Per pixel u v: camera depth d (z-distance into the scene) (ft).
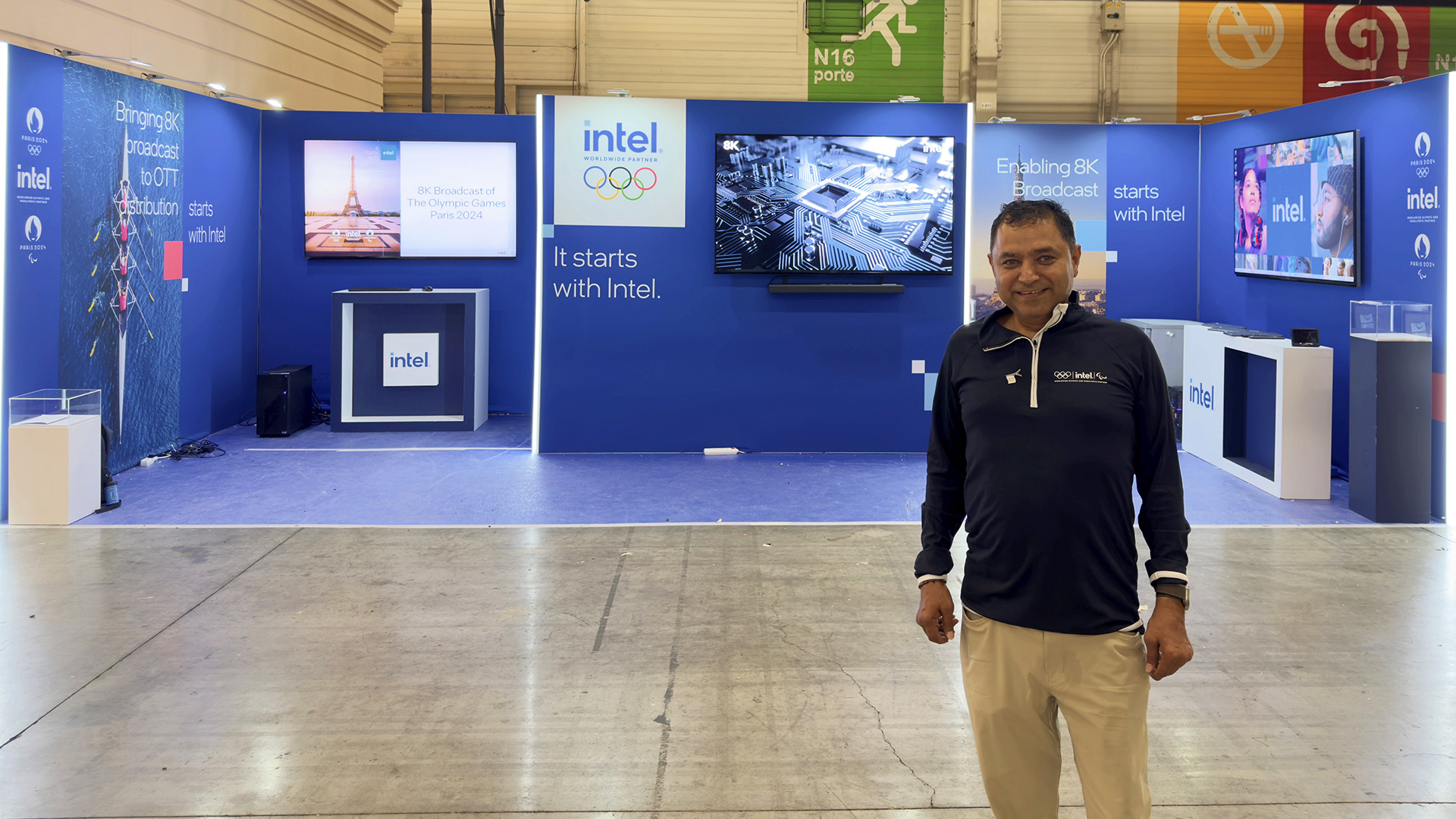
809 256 25.36
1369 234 21.34
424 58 34.83
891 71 41.93
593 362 25.70
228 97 28.09
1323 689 11.48
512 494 21.09
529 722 10.68
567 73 41.24
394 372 29.32
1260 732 10.45
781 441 26.07
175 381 25.43
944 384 6.88
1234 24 41.88
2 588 14.79
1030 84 42.04
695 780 9.50
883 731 10.50
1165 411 6.29
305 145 29.81
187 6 25.86
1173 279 28.30
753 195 25.14
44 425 18.24
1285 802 9.08
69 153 20.65
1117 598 6.22
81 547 16.96
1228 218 26.68
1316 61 42.09
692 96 41.73
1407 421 18.54
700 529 18.44
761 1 41.55
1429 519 18.79
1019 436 6.23
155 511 19.43
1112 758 6.21
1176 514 6.27
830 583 15.30
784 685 11.64
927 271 25.46
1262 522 18.81
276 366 30.40
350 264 30.35
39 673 11.83
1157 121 42.27
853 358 25.95
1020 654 6.33
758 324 25.76
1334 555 16.62
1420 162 19.77
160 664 12.10
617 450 25.89
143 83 23.39
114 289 22.44
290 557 16.48
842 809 8.99
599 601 14.46
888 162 25.17
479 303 29.01
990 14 40.98
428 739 10.28
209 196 26.86
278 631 13.23
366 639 12.96
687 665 12.21
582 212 25.30
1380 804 9.04
